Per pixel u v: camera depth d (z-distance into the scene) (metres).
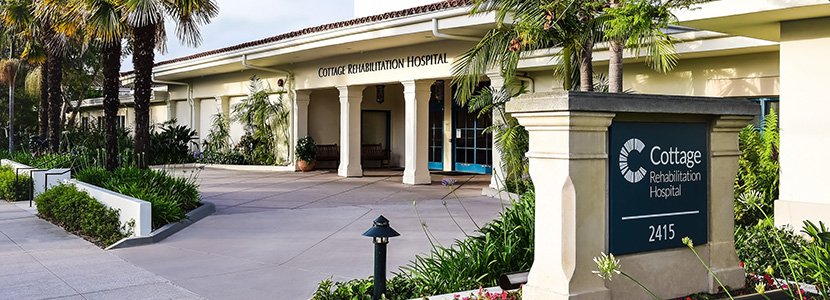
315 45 18.69
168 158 27.80
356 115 21.19
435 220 12.19
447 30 15.05
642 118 5.29
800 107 9.30
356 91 21.05
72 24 16.16
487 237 7.04
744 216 10.09
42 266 8.71
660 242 5.41
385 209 13.82
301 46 19.30
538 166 5.11
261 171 24.23
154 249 9.81
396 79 18.80
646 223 5.33
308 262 8.78
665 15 7.87
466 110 23.42
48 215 13.25
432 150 24.89
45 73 24.33
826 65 9.02
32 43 23.50
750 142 10.64
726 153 5.80
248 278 7.94
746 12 8.74
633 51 12.57
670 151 5.47
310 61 22.28
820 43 9.08
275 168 24.20
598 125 4.98
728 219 5.84
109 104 15.39
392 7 21.97
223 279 7.91
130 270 8.45
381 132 26.78
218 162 26.77
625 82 15.02
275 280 7.83
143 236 10.30
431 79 18.11
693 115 5.57
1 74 30.80
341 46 18.44
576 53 9.75
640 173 5.29
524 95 5.12
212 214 13.26
